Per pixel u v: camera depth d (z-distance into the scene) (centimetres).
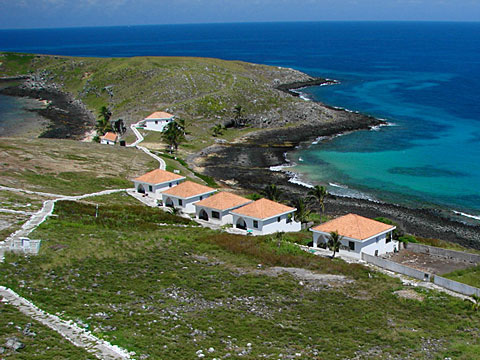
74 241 5272
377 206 8700
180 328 3538
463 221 8081
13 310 3462
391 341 3650
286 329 3703
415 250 6394
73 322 3394
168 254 5291
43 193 7419
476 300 4438
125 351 3055
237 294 4359
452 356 3450
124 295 4053
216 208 7244
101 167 9619
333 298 4469
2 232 5262
